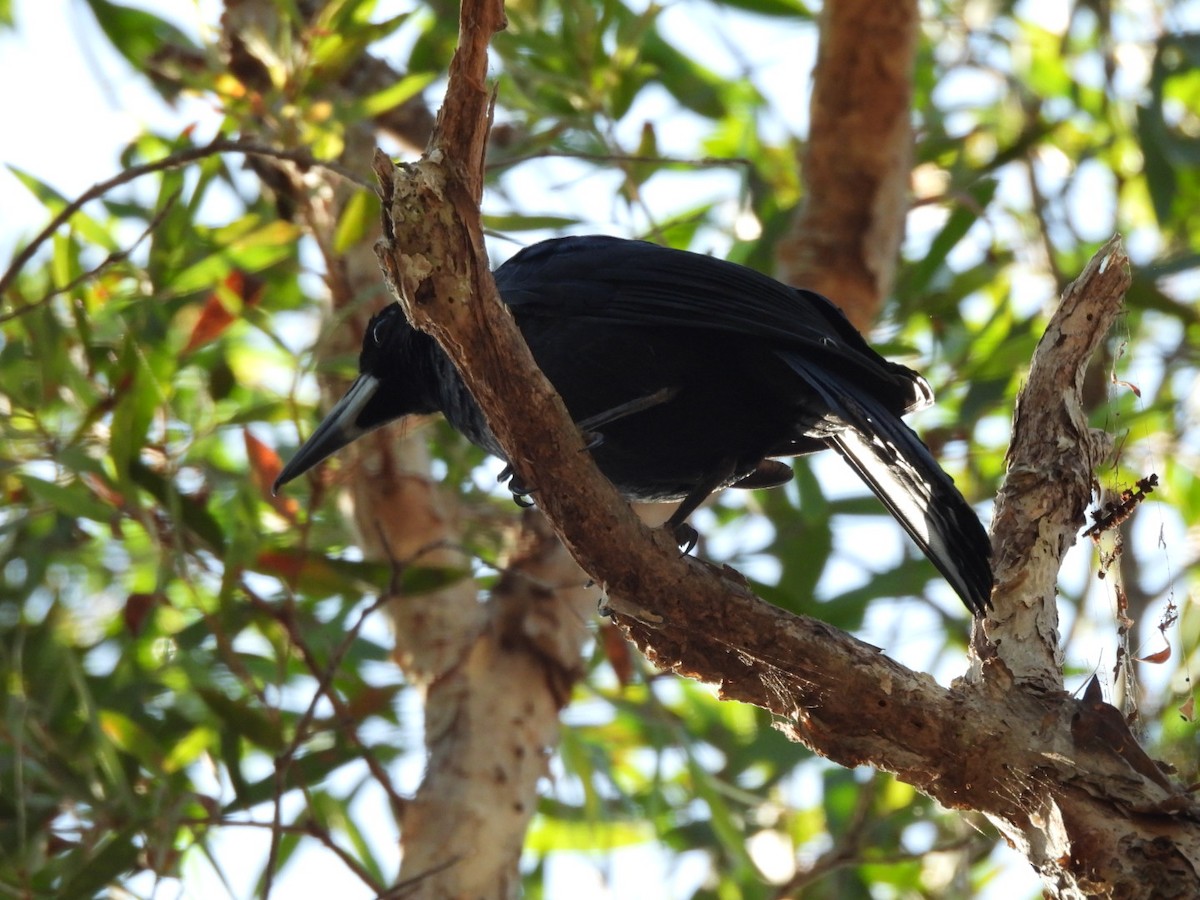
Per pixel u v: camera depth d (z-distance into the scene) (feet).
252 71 42.11
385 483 38.96
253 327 43.24
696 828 45.47
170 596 42.22
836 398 25.44
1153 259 47.88
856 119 41.86
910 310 45.39
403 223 19.92
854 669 22.27
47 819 35.94
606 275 29.22
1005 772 22.03
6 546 38.06
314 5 42.47
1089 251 51.19
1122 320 25.77
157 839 32.17
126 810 33.65
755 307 27.84
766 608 22.61
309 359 38.24
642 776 49.08
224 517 40.27
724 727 47.83
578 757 40.88
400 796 35.63
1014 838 22.48
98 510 33.76
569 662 37.63
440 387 31.81
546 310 28.99
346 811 42.01
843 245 42.24
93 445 36.29
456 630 37.99
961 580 22.97
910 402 28.71
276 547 34.86
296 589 34.65
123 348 33.58
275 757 33.73
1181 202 51.49
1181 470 45.93
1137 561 42.24
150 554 41.39
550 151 37.78
